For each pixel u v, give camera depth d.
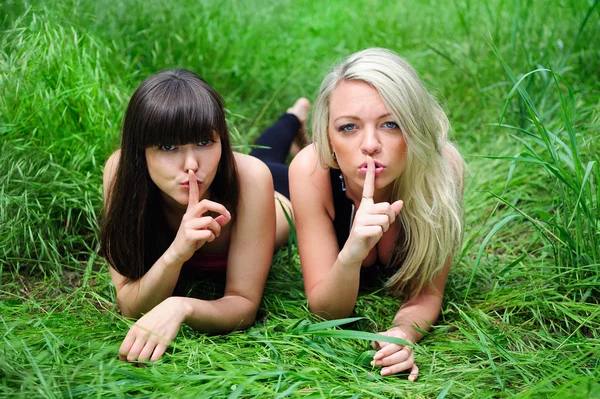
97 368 2.08
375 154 2.25
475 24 4.90
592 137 3.13
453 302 2.68
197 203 2.25
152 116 2.18
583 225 2.72
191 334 2.33
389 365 2.16
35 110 3.23
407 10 5.42
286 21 5.34
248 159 2.57
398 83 2.23
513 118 3.89
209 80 4.41
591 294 2.57
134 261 2.43
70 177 3.19
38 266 2.97
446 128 2.49
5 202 2.97
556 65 3.97
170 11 4.46
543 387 2.00
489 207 3.41
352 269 2.30
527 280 2.75
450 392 2.05
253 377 1.98
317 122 2.43
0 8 3.73
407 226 2.49
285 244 3.16
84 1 4.07
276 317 2.54
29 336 2.26
